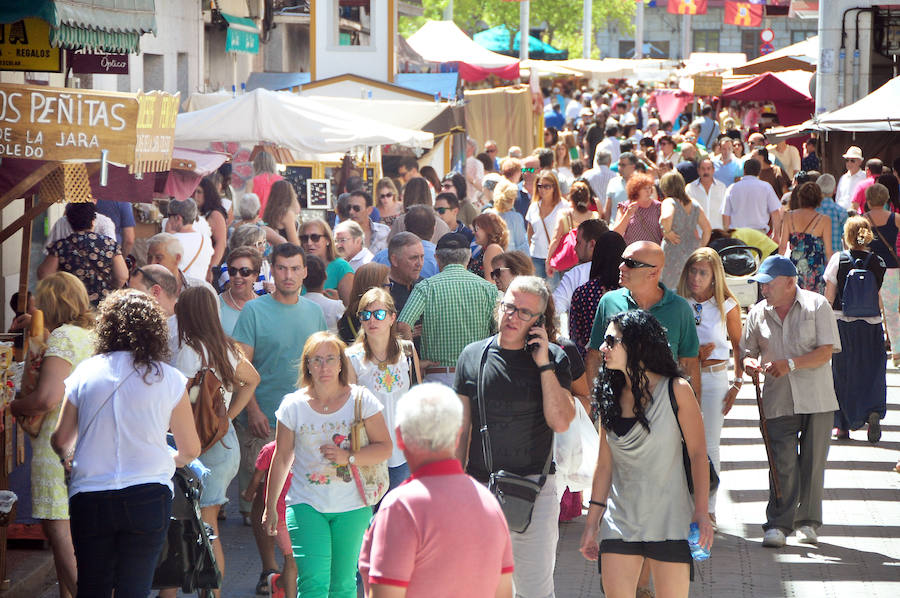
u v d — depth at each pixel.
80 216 28.83
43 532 22.33
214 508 21.58
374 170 52.53
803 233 40.06
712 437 25.61
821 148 62.66
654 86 154.62
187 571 18.58
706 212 52.03
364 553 12.77
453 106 55.34
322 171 50.56
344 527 18.89
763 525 25.62
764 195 48.72
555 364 18.02
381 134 41.09
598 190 54.44
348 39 81.44
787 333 24.86
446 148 61.47
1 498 20.88
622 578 17.67
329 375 18.75
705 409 25.55
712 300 25.45
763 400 25.20
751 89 85.56
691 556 17.56
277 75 71.31
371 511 19.23
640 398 17.19
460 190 44.47
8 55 25.50
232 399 21.88
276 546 24.91
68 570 20.69
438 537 12.37
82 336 19.62
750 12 150.25
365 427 18.95
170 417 17.72
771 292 24.83
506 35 147.12
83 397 17.22
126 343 17.50
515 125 79.69
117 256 29.28
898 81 51.31
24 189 22.38
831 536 26.14
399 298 25.89
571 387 19.33
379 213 44.34
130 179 28.48
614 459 17.67
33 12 22.11
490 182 50.91
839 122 50.16
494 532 12.66
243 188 46.41
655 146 83.25
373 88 62.06
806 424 25.31
